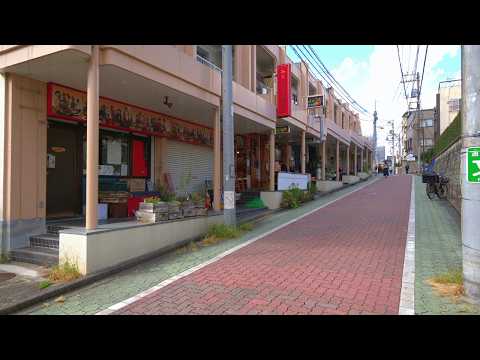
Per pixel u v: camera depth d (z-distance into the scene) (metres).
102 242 6.09
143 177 11.00
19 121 7.23
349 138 27.91
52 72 7.08
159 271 6.11
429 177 14.84
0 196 7.08
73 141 8.98
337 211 12.73
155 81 7.67
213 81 9.87
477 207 4.36
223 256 6.95
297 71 19.86
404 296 4.63
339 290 4.91
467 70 4.46
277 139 21.27
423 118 50.09
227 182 9.29
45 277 5.86
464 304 4.30
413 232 8.68
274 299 4.64
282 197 14.44
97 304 4.72
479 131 4.35
